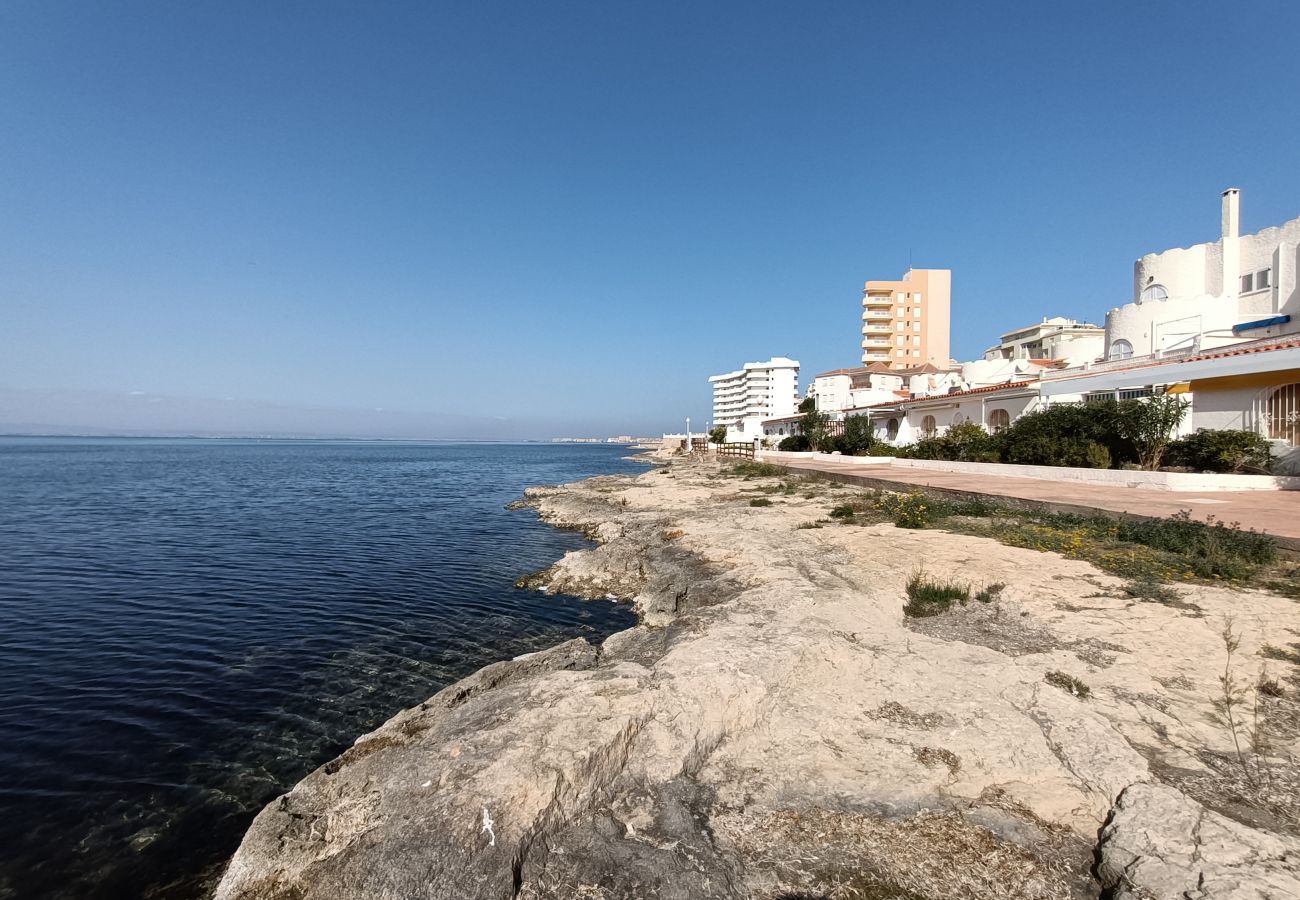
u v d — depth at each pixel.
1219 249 31.41
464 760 4.82
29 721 8.12
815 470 31.70
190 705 8.66
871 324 94.81
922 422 40.41
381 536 22.59
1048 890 3.73
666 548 15.74
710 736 5.30
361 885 4.01
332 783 5.40
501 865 3.88
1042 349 57.34
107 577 16.11
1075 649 7.00
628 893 3.75
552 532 23.53
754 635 7.27
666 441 128.38
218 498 35.56
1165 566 10.02
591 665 7.91
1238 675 6.12
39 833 5.90
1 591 14.64
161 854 5.65
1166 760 4.86
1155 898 3.41
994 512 16.62
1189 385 22.42
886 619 8.27
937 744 5.08
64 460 80.81
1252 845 3.73
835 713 5.65
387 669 10.02
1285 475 18.88
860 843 4.14
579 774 4.58
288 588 15.01
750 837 4.24
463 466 78.56
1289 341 20.77
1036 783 4.59
